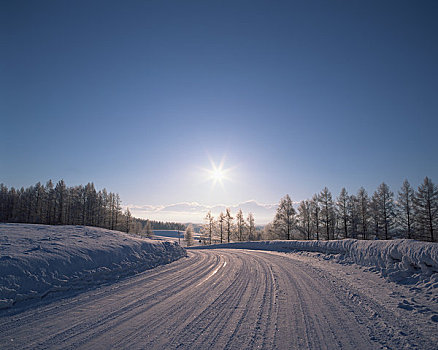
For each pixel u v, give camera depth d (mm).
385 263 8703
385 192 30891
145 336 3770
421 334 3889
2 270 5473
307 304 5422
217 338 3717
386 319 4535
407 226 28828
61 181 54906
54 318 4500
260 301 5633
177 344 3504
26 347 3395
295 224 38094
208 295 6125
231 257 14781
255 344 3523
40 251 6953
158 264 10938
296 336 3811
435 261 6457
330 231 35750
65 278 6426
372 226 32062
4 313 4641
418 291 6180
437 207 26875
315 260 13125
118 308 5105
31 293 5410
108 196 59312
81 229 12352
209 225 55156
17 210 55281
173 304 5383
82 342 3559
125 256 9438
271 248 21812
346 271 9531
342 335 3861
